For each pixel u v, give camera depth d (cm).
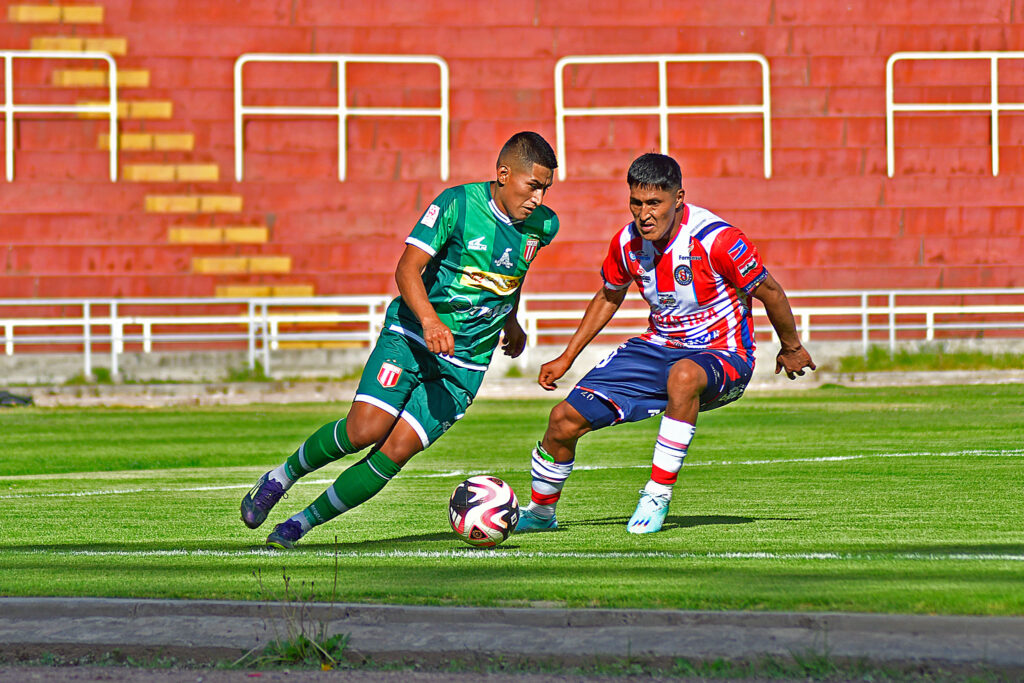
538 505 1934
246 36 8881
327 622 1195
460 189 1722
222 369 6188
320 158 8475
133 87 8606
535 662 1101
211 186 8206
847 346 6512
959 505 2183
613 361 1931
